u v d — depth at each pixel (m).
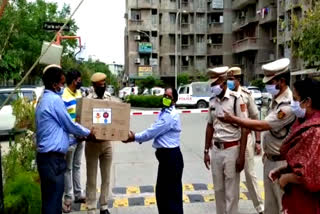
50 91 5.12
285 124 4.50
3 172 6.22
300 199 3.61
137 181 8.65
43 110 4.99
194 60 60.38
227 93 5.50
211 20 60.38
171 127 5.61
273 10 46.03
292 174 3.57
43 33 31.30
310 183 3.38
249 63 53.41
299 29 12.72
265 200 5.02
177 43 55.22
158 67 60.03
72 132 5.20
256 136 6.48
